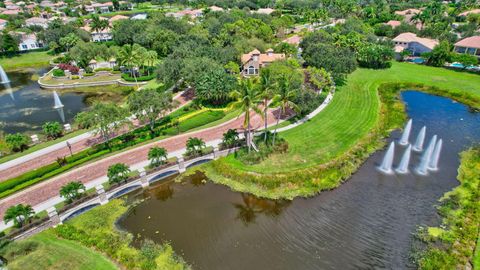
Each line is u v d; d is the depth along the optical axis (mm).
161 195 45344
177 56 88750
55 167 49000
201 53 90312
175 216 41281
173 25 132000
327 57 83812
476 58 96312
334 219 40750
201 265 34031
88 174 47344
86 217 40562
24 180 45781
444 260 33562
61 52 131500
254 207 43000
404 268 33781
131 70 102562
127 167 44781
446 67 100500
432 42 117188
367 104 73062
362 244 36875
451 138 59688
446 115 69625
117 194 44781
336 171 48812
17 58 124188
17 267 32531
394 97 79375
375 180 47812
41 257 33750
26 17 175250
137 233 38406
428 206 42375
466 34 121062
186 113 69875
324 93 79062
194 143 50312
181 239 37562
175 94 83500
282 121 64688
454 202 42562
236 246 36688
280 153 52812
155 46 116438
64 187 40250
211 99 75562
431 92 82625
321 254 35594
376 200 43750
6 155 55031
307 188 45781
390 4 199500
